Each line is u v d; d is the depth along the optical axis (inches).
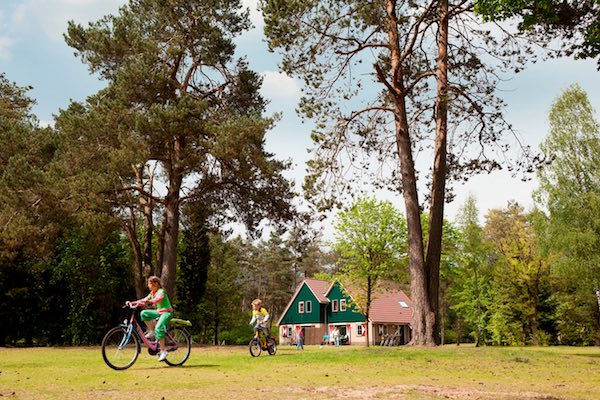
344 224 1578.5
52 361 472.1
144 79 999.0
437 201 716.0
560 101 1354.6
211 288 2151.8
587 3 494.9
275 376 338.0
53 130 1187.3
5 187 976.9
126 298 1438.2
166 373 348.8
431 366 431.8
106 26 1147.3
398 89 754.2
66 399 228.7
